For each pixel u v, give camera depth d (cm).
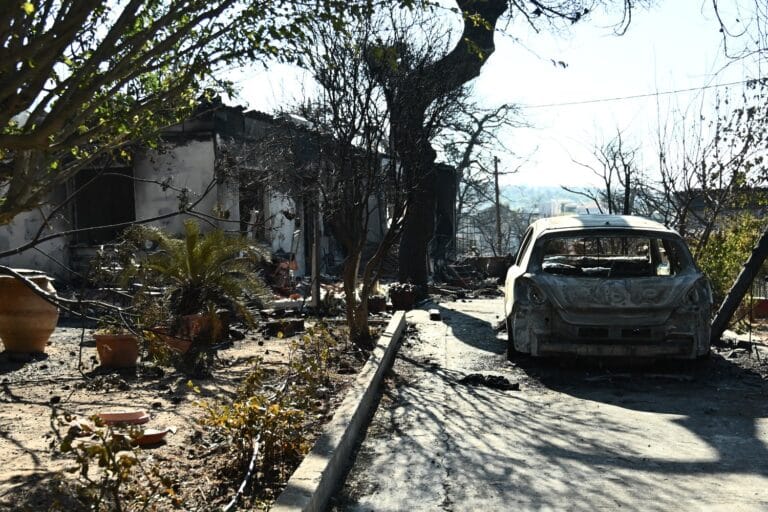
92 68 404
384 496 484
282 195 1864
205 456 535
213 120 1798
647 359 945
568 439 622
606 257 1174
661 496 482
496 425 668
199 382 812
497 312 1642
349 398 675
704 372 908
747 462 558
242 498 450
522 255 1073
